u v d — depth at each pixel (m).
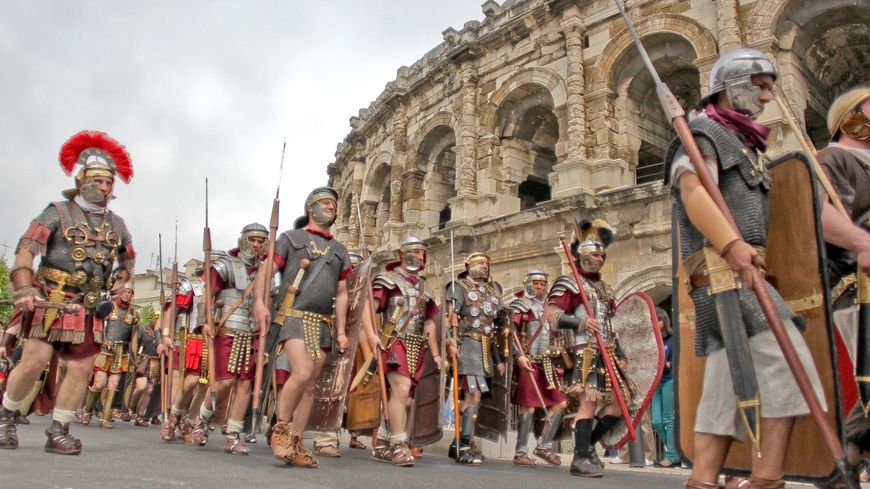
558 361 8.48
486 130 22.48
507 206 21.88
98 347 5.86
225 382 7.86
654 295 17.27
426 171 25.94
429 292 8.30
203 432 8.17
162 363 10.70
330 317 6.02
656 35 18.58
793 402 2.72
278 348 6.21
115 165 6.11
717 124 3.14
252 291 8.14
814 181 3.02
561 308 7.18
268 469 5.30
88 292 5.77
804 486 6.76
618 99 19.52
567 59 20.06
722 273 2.87
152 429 12.46
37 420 11.91
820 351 2.95
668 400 9.60
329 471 5.50
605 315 7.26
